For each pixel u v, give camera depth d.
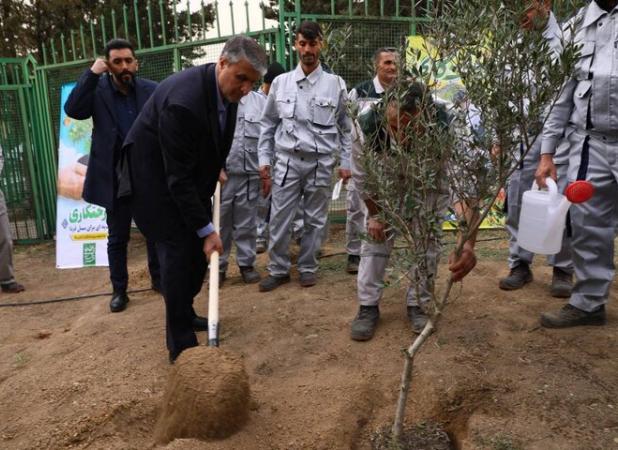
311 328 3.79
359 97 4.44
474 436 2.54
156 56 6.54
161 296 4.79
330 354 3.39
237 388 2.59
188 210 2.98
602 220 3.33
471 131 2.25
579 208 3.33
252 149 4.73
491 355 3.21
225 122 3.17
